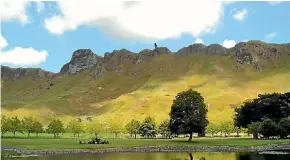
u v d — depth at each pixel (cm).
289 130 15938
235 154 10112
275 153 10450
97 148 11012
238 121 18912
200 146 12138
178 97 14788
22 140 14412
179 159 8562
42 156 9350
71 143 12719
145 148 11662
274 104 17800
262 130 16050
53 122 19612
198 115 14288
